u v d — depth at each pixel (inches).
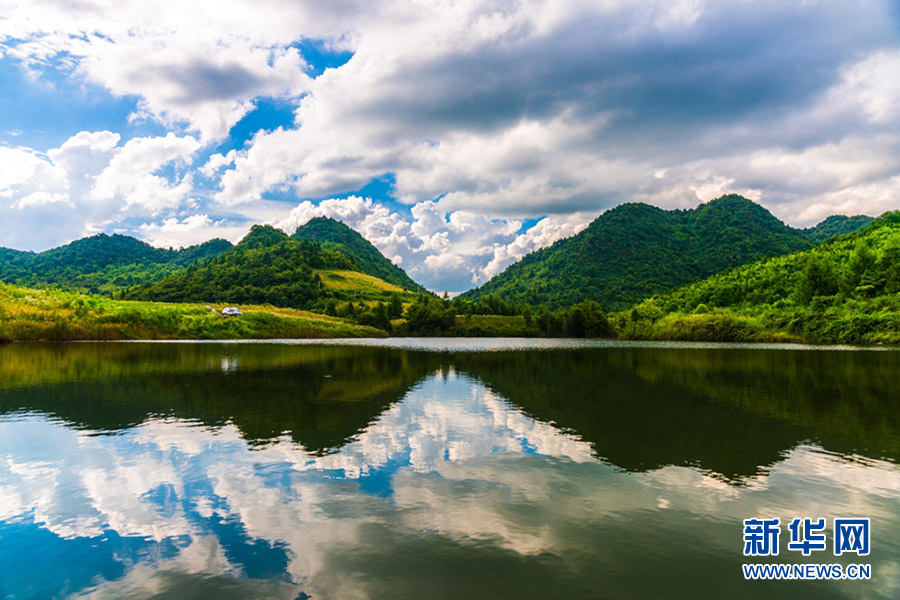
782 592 371.6
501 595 362.3
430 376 1651.1
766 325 4849.9
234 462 673.6
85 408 1044.5
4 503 536.4
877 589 376.5
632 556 421.4
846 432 852.0
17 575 394.9
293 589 370.0
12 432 834.2
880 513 514.6
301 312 6422.2
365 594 362.9
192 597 361.4
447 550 428.8
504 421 935.0
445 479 608.4
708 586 378.3
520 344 4330.7
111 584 380.2
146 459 686.5
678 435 829.2
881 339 3939.5
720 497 553.9
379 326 6614.2
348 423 912.9
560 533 462.9
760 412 1032.8
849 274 5226.4
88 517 500.1
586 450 739.4
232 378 1537.9
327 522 486.0
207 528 474.9
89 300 4498.0
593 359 2455.7
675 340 5177.2
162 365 1905.8
